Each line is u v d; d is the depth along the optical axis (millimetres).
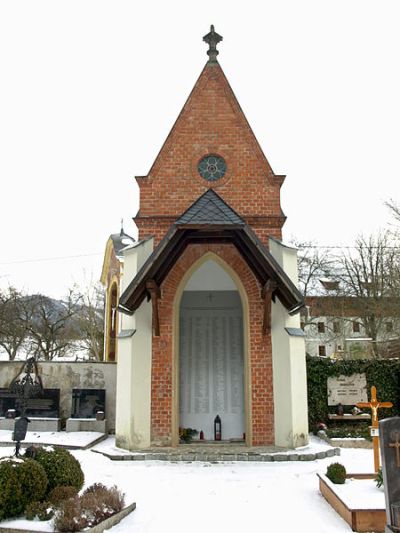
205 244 13867
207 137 15070
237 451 11992
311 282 35031
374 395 9500
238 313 15758
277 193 14711
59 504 6738
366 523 6738
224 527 7020
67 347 39406
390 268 25625
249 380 13367
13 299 38094
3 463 6871
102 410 16938
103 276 26500
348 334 35125
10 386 16625
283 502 8258
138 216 14438
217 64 15703
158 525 7086
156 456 11523
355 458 11953
